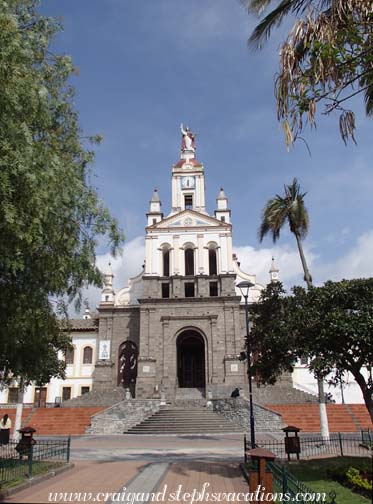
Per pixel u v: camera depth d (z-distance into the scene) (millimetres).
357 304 13961
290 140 11453
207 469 16297
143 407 35625
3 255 10711
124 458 19828
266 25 12438
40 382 29641
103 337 48875
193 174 54031
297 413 35406
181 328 45875
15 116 10969
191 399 42531
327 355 14133
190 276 48094
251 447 19312
